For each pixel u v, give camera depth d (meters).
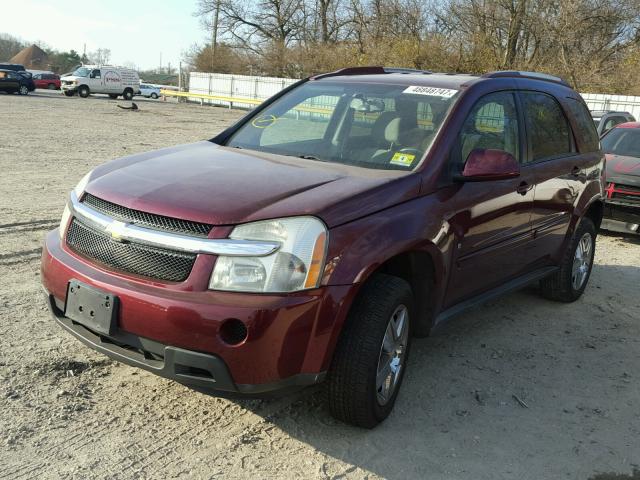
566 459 3.43
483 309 5.70
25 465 2.98
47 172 10.66
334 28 48.06
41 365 3.90
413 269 3.76
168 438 3.29
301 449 3.30
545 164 5.00
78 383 3.74
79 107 29.77
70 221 3.50
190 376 3.02
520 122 4.79
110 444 3.20
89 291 3.14
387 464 3.25
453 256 3.91
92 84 40.59
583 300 6.15
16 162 11.48
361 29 42.44
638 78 30.31
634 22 32.78
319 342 3.06
